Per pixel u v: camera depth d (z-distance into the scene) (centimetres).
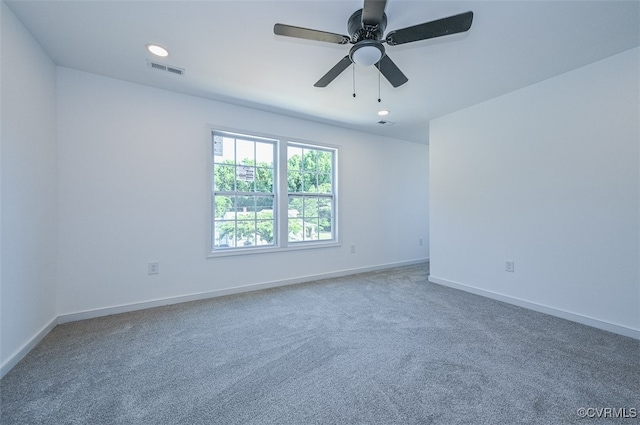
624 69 224
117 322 253
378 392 157
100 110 266
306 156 411
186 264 310
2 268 171
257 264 359
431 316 268
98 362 188
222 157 342
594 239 242
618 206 229
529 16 181
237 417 139
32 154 206
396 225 500
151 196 291
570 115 255
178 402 150
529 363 185
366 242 462
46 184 228
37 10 178
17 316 187
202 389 161
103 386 163
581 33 200
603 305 237
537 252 280
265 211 373
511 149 301
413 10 176
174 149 303
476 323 251
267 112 362
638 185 219
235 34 203
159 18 186
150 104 290
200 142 317
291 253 386
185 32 201
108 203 271
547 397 152
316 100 324
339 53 227
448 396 153
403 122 405
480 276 334
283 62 242
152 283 292
